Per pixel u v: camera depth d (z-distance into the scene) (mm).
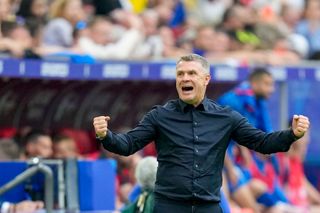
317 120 35719
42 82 29766
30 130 29922
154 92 31844
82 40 35156
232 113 20766
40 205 24891
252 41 40500
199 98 20609
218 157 20562
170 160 20453
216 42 38688
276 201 33594
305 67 34875
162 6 42125
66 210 25172
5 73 27906
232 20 40844
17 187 25203
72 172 25531
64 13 35344
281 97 34781
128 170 31516
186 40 39469
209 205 20359
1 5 32750
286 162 35156
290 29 45531
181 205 20297
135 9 42375
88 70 29188
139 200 24031
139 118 32094
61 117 30969
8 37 31641
